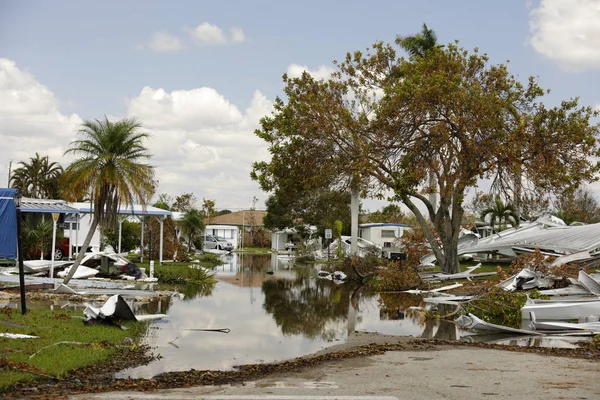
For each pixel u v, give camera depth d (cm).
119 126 2244
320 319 1798
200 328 1530
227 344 1319
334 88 3284
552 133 2908
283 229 7456
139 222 4847
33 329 1250
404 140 3098
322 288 2905
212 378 942
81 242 3934
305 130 3175
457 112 2920
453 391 814
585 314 1791
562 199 3038
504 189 3116
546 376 921
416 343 1344
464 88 2916
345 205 6800
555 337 1488
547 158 2891
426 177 3098
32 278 2594
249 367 1049
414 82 2988
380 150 3131
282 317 1822
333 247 5838
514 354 1165
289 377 940
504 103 2906
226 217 9675
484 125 2855
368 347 1273
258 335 1465
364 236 6162
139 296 2177
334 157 3300
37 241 3300
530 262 2584
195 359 1134
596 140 2894
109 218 2312
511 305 1831
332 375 952
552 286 2466
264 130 3356
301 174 3341
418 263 3269
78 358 1020
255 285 2967
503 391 811
